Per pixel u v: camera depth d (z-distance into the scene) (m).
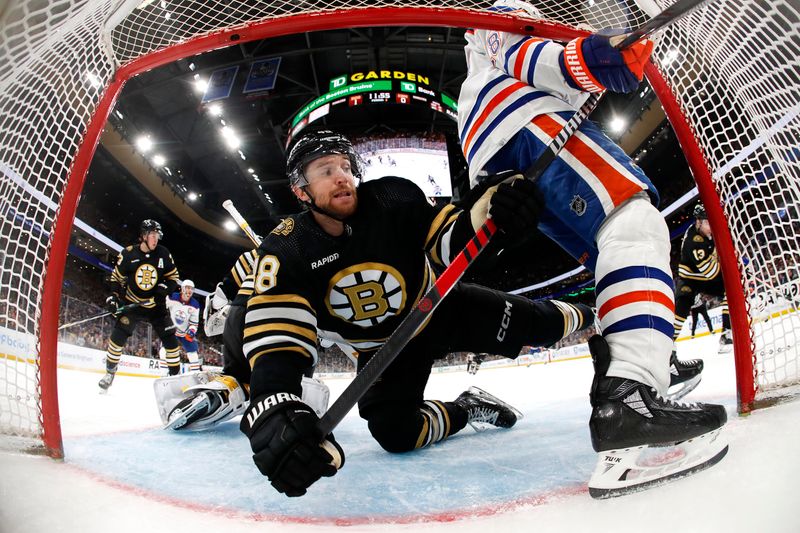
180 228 23.98
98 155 17.22
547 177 1.40
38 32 1.16
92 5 1.27
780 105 1.46
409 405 1.65
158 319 5.61
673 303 1.11
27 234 1.46
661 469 0.90
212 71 15.78
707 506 0.75
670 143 16.98
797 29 1.29
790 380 1.34
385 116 19.73
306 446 0.97
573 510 0.86
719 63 1.63
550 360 12.02
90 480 1.16
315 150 1.33
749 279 1.47
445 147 16.94
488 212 1.18
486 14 1.57
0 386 1.34
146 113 17.22
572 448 1.40
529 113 1.48
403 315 1.58
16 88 1.28
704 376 3.11
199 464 1.46
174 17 1.81
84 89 1.56
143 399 4.57
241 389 2.35
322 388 2.46
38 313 1.40
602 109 16.36
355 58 16.97
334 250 1.40
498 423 2.03
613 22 1.88
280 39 15.38
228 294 2.53
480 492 1.05
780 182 1.57
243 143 19.81
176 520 0.91
